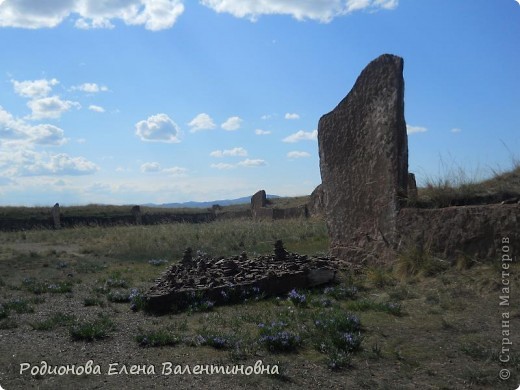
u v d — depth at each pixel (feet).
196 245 56.54
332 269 31.78
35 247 68.13
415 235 30.94
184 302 27.73
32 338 22.43
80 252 58.54
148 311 27.25
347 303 26.45
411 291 27.12
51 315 26.99
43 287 34.96
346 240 35.29
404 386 16.19
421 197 33.04
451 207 29.81
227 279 30.45
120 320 25.58
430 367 17.57
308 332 21.33
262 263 34.19
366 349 19.39
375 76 33.94
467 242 28.60
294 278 30.66
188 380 17.04
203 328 22.68
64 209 138.21
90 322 24.22
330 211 36.52
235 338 20.81
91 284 37.29
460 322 21.85
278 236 58.65
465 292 25.46
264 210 109.40
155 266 45.60
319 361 18.47
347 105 35.73
